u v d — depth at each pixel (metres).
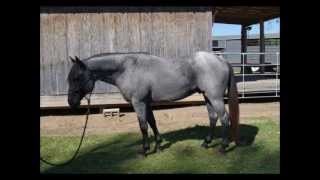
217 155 6.24
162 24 10.39
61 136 7.77
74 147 6.98
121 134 7.88
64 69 10.18
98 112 10.10
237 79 13.58
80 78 6.12
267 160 5.95
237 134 6.48
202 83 6.18
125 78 6.14
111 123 8.98
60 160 6.26
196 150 6.54
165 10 10.35
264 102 11.08
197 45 10.54
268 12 12.75
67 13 10.09
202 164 5.83
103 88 10.17
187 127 8.30
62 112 9.98
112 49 10.29
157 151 6.48
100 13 10.19
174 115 9.51
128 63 6.14
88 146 7.05
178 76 6.17
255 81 12.88
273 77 14.32
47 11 10.00
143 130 6.22
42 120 9.31
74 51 10.20
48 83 10.13
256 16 14.30
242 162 5.88
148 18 10.34
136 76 6.11
